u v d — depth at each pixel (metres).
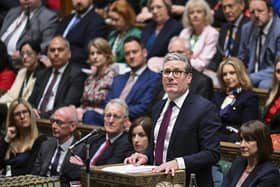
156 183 9.91
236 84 14.84
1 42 19.25
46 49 20.23
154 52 17.97
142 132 13.02
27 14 20.67
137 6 20.94
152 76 15.97
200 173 10.61
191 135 10.56
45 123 16.20
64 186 13.69
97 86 16.97
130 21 18.77
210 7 19.25
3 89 18.95
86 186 10.23
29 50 18.30
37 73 18.03
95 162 13.52
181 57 10.69
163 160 10.72
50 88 17.56
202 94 14.95
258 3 16.42
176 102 10.77
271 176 11.19
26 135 15.26
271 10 16.50
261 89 15.55
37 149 14.82
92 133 10.55
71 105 16.70
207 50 17.23
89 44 17.27
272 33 16.44
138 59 16.06
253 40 16.75
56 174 14.32
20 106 15.15
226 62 14.95
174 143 10.62
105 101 16.47
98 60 16.98
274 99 14.45
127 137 13.58
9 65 19.27
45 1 22.25
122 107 13.65
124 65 17.67
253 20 16.58
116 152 13.45
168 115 10.79
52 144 14.62
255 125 11.30
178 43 15.86
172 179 10.05
